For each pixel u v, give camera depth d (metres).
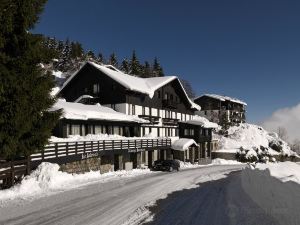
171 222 13.02
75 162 28.19
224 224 12.55
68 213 14.55
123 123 45.84
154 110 54.94
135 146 40.62
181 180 28.23
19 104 18.75
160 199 18.48
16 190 19.20
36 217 13.75
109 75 48.19
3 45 18.47
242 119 107.00
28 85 19.55
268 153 79.12
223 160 65.25
